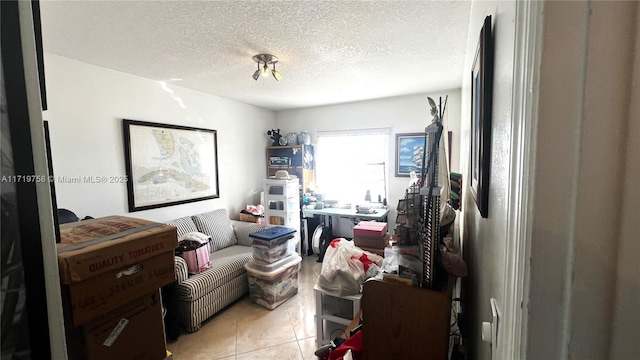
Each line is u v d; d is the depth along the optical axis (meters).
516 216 0.38
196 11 1.60
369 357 1.23
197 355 2.06
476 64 1.00
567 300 0.34
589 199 0.33
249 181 4.27
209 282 2.45
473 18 1.46
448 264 1.20
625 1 0.30
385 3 1.57
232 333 2.31
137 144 2.76
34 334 0.54
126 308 1.00
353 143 4.42
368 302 1.22
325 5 1.57
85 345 0.89
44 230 0.54
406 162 3.97
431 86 3.36
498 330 0.58
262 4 1.55
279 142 4.56
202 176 3.45
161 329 1.11
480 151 0.84
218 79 2.93
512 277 0.40
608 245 0.33
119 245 0.94
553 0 0.32
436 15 1.69
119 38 1.93
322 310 2.00
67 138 2.29
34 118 0.52
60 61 2.24
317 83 3.13
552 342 0.35
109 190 2.57
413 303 1.15
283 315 2.56
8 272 0.50
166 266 1.09
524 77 0.35
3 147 0.49
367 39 2.01
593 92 0.31
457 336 1.59
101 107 2.51
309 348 2.13
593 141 0.32
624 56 0.30
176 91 3.16
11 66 0.48
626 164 0.31
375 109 4.11
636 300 0.32
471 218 1.40
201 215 3.28
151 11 1.59
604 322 0.33
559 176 0.33
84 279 0.85
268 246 2.66
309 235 4.35
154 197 2.92
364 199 4.30
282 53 2.25
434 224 1.12
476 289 1.15
